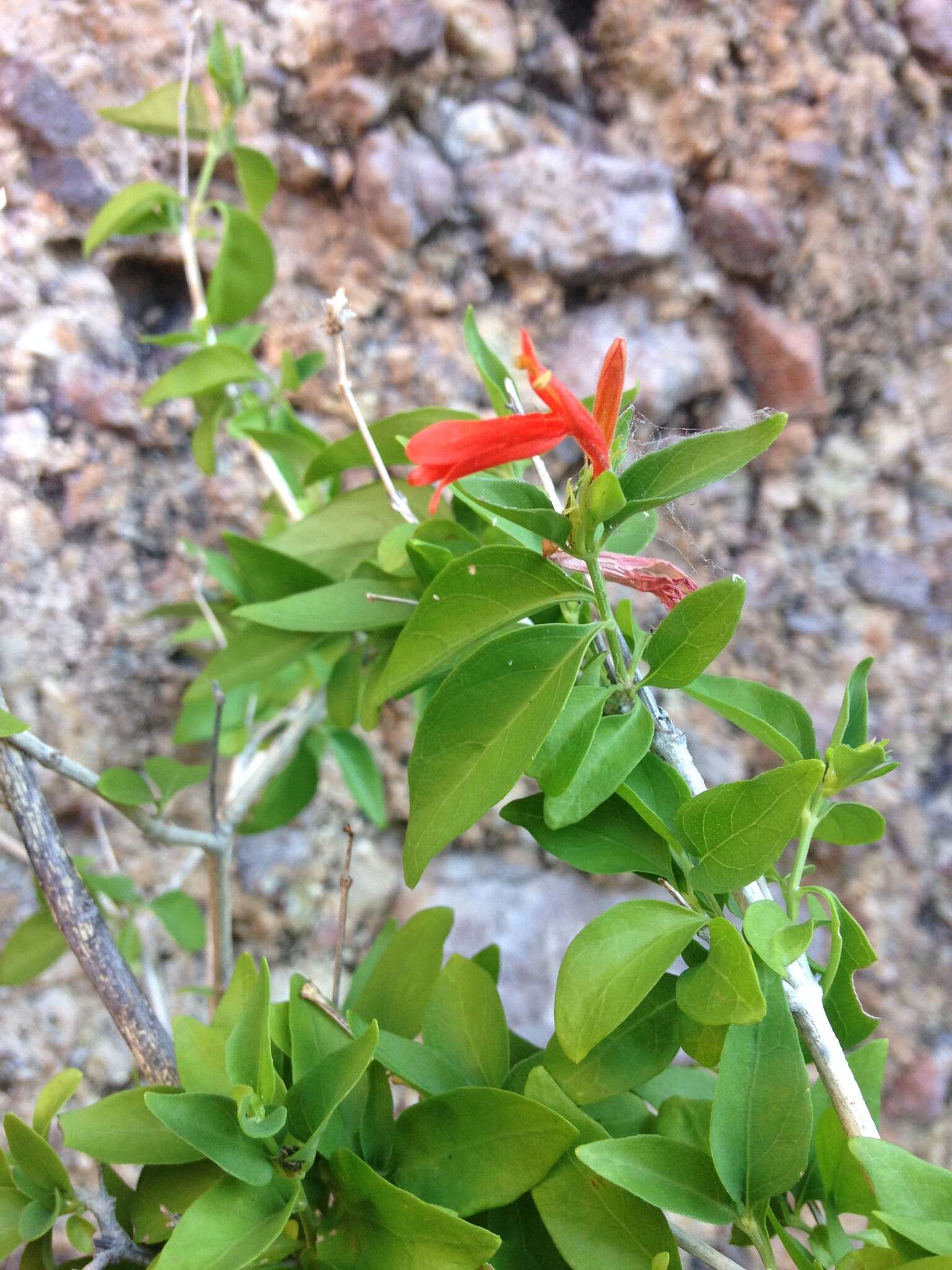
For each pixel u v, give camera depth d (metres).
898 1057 0.41
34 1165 0.18
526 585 0.17
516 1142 0.16
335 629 0.22
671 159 0.40
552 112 0.39
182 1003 0.39
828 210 0.40
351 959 0.41
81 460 0.36
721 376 0.41
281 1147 0.16
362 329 0.38
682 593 0.17
